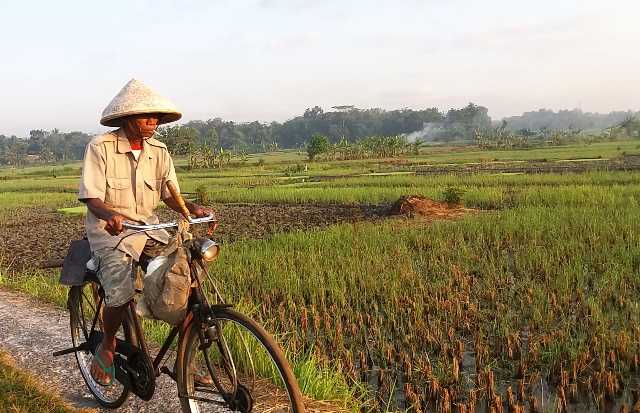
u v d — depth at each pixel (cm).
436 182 3269
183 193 3647
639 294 837
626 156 6056
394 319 775
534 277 970
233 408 331
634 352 621
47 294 791
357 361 661
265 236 1666
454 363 596
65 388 456
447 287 896
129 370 384
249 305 792
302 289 933
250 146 19988
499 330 724
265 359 443
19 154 18112
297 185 3788
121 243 356
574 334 698
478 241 1291
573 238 1255
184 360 349
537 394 568
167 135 10612
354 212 2236
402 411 539
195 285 337
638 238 1171
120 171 369
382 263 1073
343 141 10325
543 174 3391
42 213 2867
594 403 547
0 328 609
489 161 6397
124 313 389
